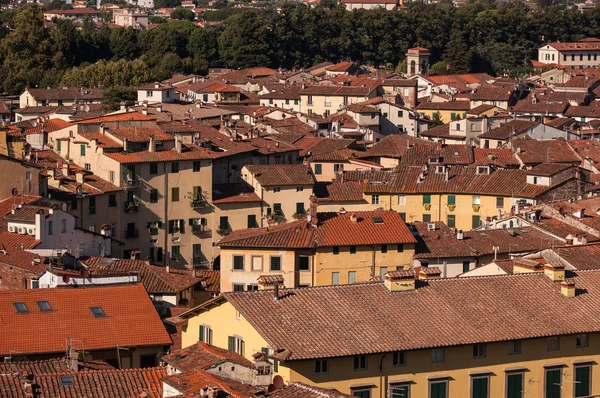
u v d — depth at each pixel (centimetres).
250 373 13900
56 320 17488
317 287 16450
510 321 16338
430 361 15738
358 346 15350
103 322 17588
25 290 18038
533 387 16275
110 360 17188
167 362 14638
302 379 15062
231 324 16088
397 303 16338
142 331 17525
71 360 15212
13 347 16825
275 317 15738
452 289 16788
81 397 14112
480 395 15988
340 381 15262
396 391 15550
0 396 13925
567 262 19788
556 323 16450
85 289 18250
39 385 14175
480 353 16012
